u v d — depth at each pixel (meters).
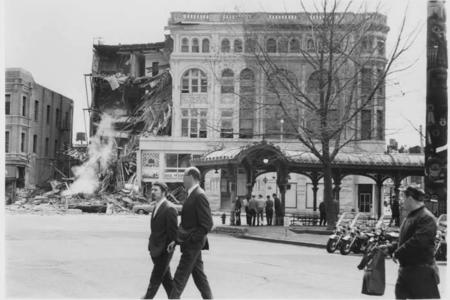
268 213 40.00
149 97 76.50
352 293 13.78
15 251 21.55
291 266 19.02
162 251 10.52
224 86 67.75
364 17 39.81
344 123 34.53
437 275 8.24
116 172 74.44
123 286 14.00
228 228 36.00
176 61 68.75
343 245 24.11
